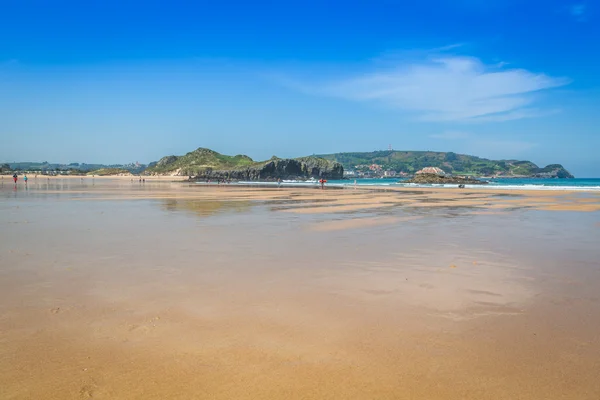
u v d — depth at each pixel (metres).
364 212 23.52
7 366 4.92
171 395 4.37
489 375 4.83
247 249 12.12
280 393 4.43
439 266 10.16
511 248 12.58
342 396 4.38
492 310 7.00
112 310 6.82
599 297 7.72
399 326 6.25
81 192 47.31
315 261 10.61
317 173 196.38
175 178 189.75
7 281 8.44
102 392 4.41
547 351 5.44
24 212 22.52
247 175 176.38
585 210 25.48
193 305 7.11
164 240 13.51
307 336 5.86
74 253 11.27
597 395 4.43
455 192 52.31
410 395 4.41
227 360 5.13
